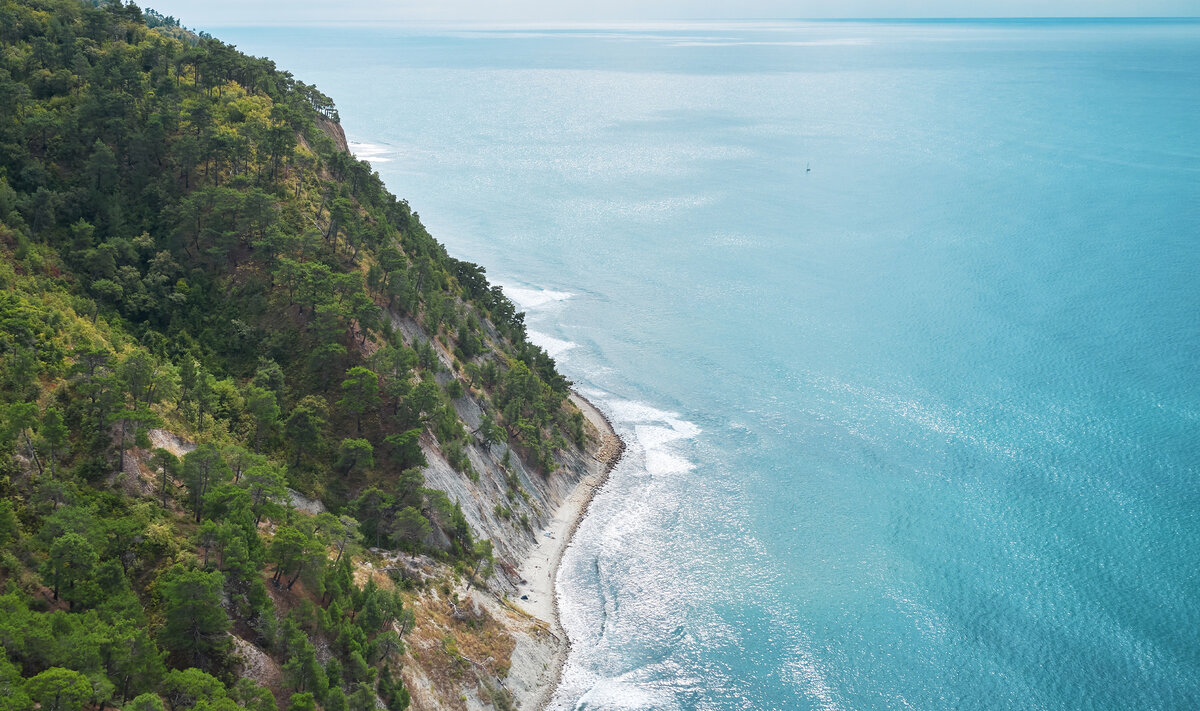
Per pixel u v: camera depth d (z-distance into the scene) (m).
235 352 154.38
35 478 103.00
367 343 157.38
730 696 128.00
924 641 139.62
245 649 97.06
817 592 150.25
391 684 106.38
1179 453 193.75
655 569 154.25
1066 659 136.50
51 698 76.06
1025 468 189.38
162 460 111.38
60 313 135.25
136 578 98.56
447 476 147.12
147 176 179.75
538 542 157.88
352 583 113.00
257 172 183.50
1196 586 152.25
